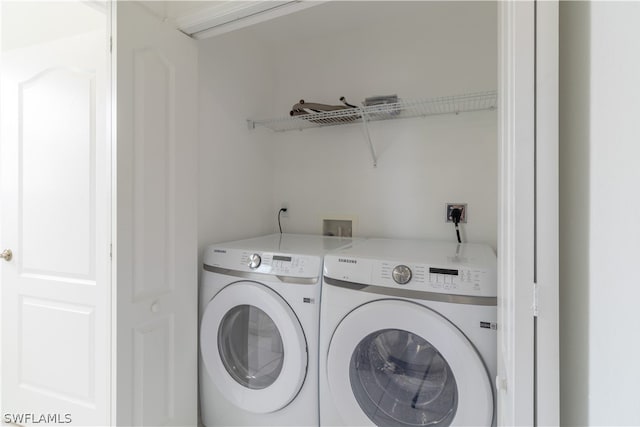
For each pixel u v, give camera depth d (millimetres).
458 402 1031
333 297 1229
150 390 1250
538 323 494
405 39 1882
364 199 2016
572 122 522
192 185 1438
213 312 1468
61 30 1542
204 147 1689
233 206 1890
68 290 1372
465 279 1045
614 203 387
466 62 1740
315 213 2158
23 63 1468
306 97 2154
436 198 1830
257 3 1209
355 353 1203
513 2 532
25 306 1481
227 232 1842
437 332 1046
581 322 486
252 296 1359
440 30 1796
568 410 532
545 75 488
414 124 1881
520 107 497
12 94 1495
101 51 1283
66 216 1376
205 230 1693
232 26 1362
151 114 1246
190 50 1434
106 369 1239
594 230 442
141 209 1210
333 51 2076
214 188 1752
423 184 1861
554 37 483
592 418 448
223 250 1501
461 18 1751
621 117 371
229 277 1450
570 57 532
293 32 2049
